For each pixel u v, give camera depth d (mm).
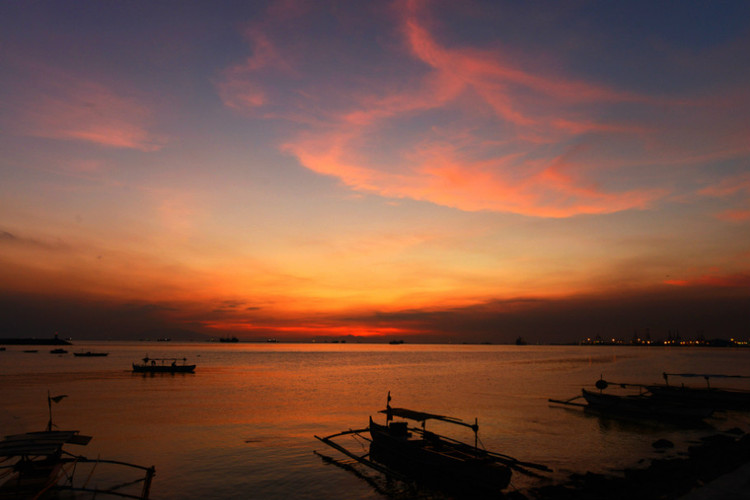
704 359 193375
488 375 104875
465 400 59188
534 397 62438
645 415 44125
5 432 39344
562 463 29156
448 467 24844
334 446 32094
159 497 23453
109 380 89125
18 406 54062
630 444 34250
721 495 21234
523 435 37406
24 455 21625
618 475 26438
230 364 152625
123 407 53469
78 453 31891
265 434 37969
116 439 36125
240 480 26047
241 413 49031
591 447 33344
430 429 40094
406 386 78688
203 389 73562
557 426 41156
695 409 41312
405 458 27703
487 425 41750
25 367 125000
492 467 22953
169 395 65438
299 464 29016
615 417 45656
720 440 33438
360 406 54125
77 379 90688
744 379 92062
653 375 102750
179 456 30984
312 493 24141
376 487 25016
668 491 21891
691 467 25344
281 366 142125
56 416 47219
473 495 23500
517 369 127625
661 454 31203
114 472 27312
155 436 37156
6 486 20672
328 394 66562
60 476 25516
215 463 29266
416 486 25219
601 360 189125
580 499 21797
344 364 156500
